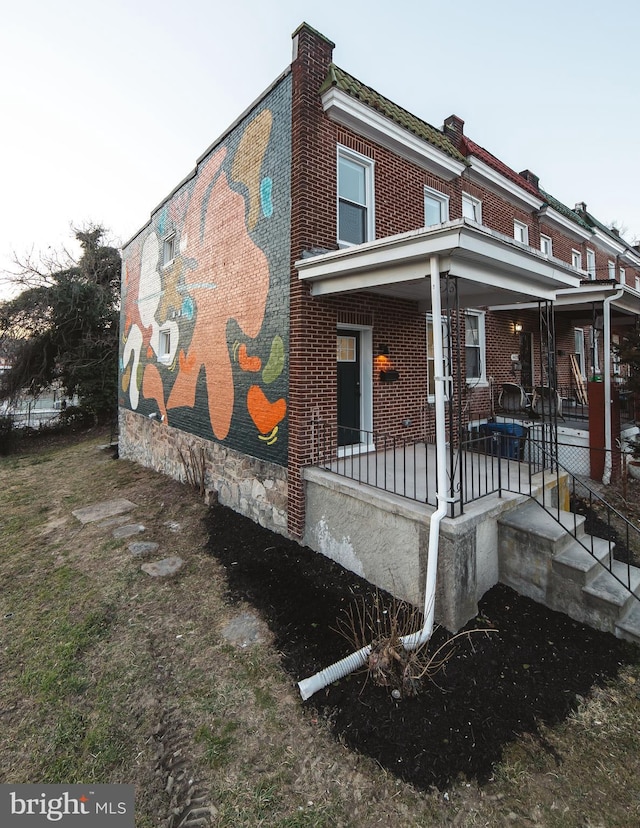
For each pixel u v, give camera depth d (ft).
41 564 19.56
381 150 22.84
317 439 19.42
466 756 8.73
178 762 9.01
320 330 19.52
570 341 41.68
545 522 14.82
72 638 13.55
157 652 12.67
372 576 15.61
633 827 7.33
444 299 21.80
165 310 34.73
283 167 19.94
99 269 69.26
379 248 14.90
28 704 10.96
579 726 9.46
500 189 33.27
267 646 12.59
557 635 12.48
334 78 19.17
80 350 65.36
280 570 17.03
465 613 12.95
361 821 7.63
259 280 21.70
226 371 25.00
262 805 8.00
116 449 50.16
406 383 24.07
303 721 9.88
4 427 59.93
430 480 17.44
